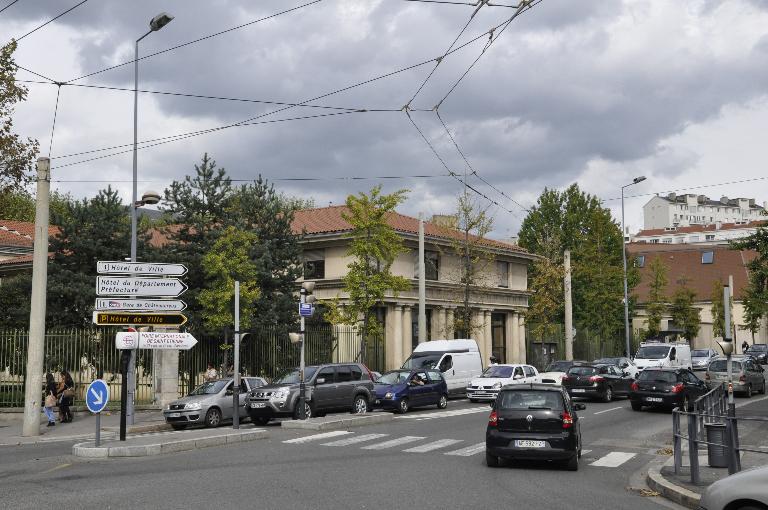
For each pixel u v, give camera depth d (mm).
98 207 32312
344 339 35781
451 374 33531
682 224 158625
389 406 26969
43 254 21328
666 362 43688
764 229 26750
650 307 65438
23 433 20828
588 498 11648
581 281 59594
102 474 13320
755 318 29672
